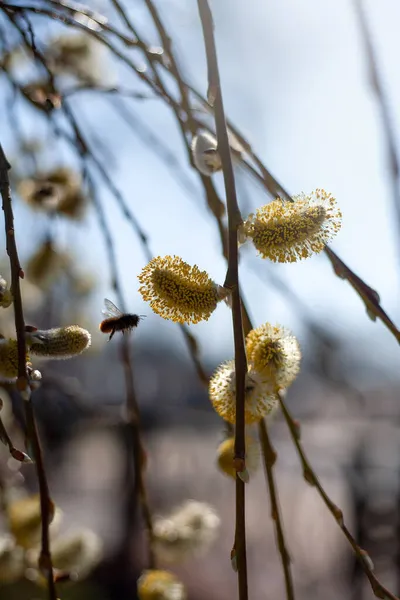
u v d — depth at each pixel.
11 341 0.40
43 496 0.42
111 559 1.72
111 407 0.70
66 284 0.70
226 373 0.39
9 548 0.54
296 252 0.37
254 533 2.47
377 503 1.67
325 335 0.60
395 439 1.75
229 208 0.38
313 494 2.62
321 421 1.51
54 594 0.41
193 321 0.36
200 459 2.74
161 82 0.47
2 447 0.61
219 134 0.39
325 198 0.38
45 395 0.83
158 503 2.20
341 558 2.04
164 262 0.37
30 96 0.55
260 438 0.43
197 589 2.00
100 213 0.53
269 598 1.98
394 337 0.42
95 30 0.50
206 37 0.40
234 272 0.37
